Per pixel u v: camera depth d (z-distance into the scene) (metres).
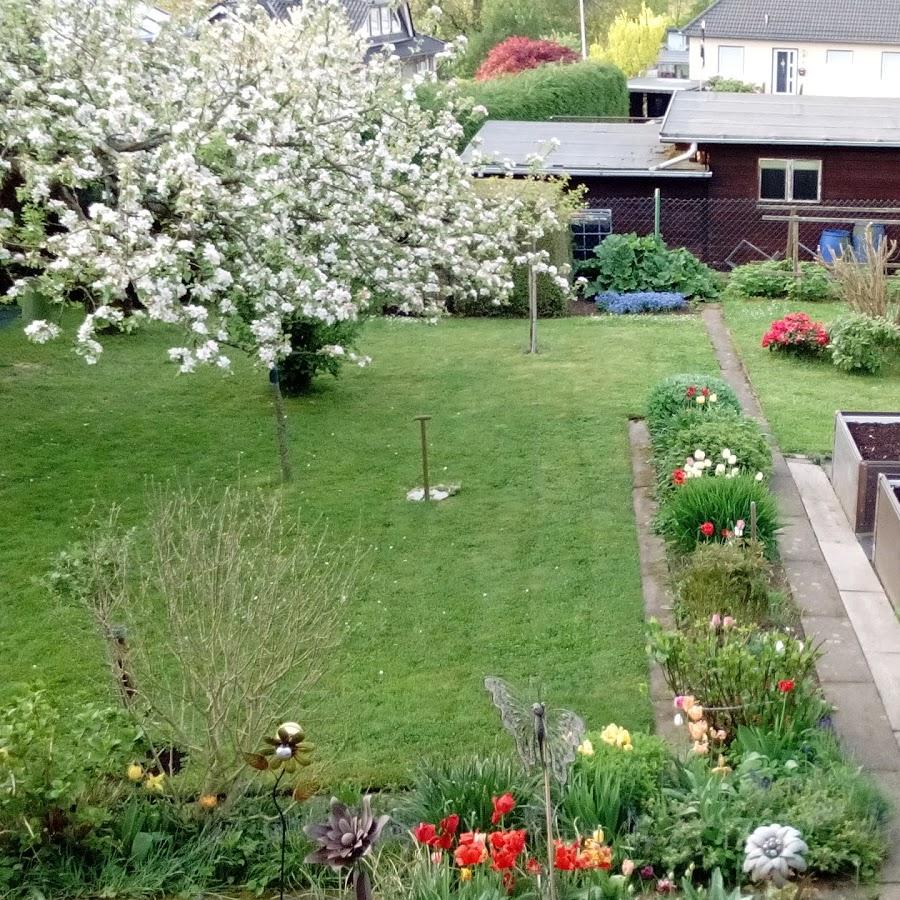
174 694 6.06
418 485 9.74
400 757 6.02
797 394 12.20
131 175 8.02
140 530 8.73
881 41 40.00
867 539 8.71
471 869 4.63
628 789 5.28
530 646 7.13
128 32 9.41
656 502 9.27
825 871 4.99
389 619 7.50
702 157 18.67
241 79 9.56
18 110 8.40
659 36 51.41
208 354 8.30
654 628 6.26
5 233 8.65
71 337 14.02
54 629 7.35
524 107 27.08
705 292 17.09
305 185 9.82
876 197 18.25
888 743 6.07
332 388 12.51
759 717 5.86
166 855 5.21
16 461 10.11
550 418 11.41
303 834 5.23
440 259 10.55
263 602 5.77
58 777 5.14
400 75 11.20
